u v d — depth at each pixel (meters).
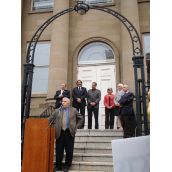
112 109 9.27
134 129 6.76
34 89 12.99
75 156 6.83
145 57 11.88
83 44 12.82
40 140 4.98
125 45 11.55
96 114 9.19
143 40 12.28
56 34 12.30
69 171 6.07
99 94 9.32
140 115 5.68
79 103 9.24
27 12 13.91
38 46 13.38
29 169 4.89
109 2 13.31
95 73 12.43
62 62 12.00
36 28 13.53
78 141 7.68
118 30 12.59
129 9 11.98
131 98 6.86
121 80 11.86
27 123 5.09
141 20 12.48
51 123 5.94
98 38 12.71
